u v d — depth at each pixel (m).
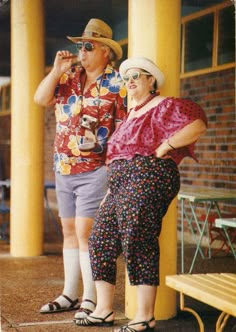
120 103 6.14
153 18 6.04
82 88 6.18
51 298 6.98
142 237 5.42
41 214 9.80
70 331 5.79
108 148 5.61
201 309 6.54
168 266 6.20
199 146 10.91
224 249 9.93
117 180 5.49
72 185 6.23
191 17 11.02
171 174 5.39
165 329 5.89
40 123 9.74
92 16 12.62
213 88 10.57
